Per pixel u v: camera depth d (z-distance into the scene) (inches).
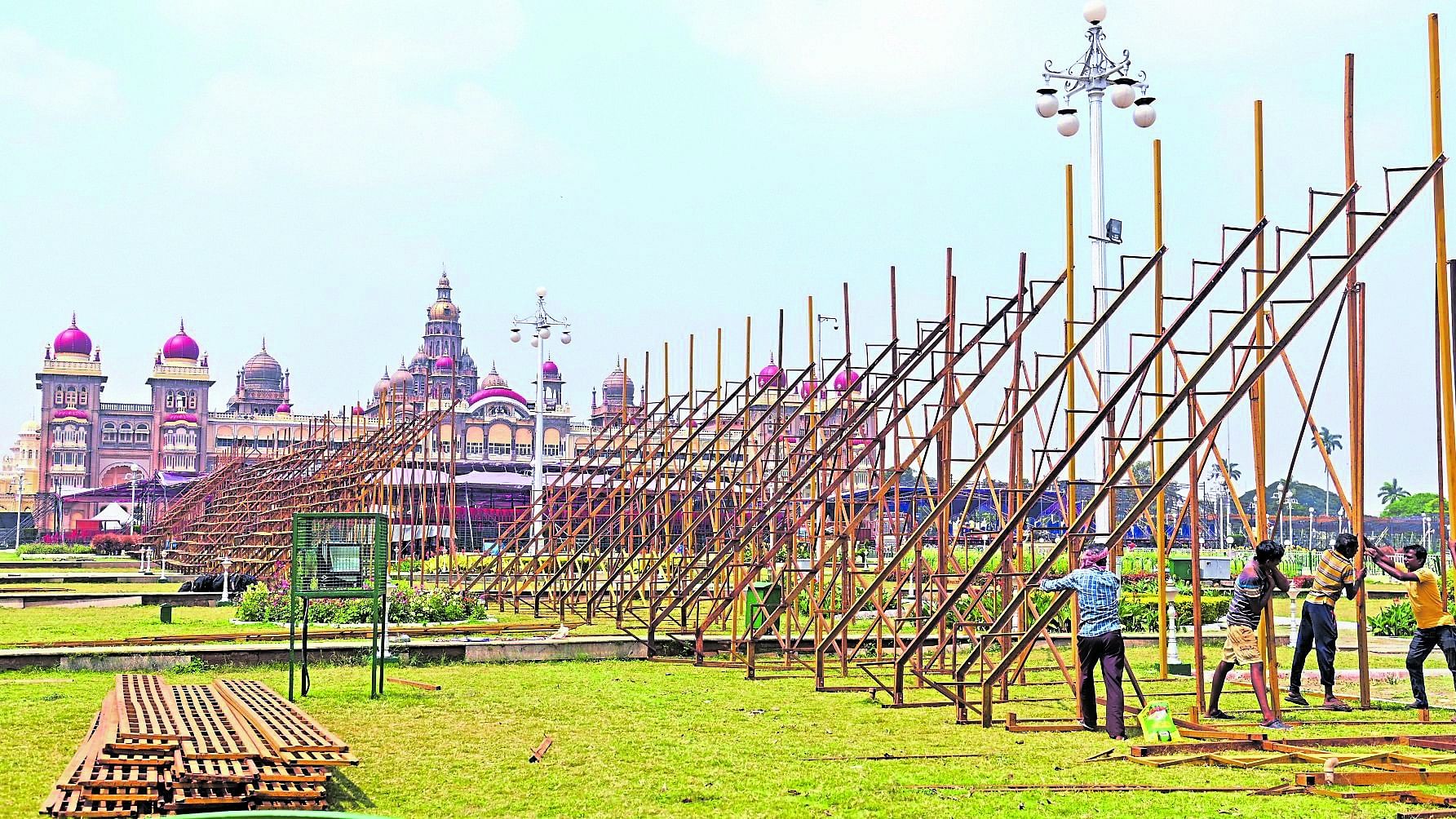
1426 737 519.2
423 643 840.9
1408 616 1026.7
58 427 5674.2
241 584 1515.7
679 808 412.5
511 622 1204.5
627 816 402.9
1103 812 402.9
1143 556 1761.8
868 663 798.5
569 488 1553.9
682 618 960.3
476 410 5231.3
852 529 845.8
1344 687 726.5
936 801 420.5
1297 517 3587.6
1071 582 568.7
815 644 884.0
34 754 494.6
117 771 378.6
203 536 2236.7
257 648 804.0
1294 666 649.6
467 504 2549.2
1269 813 397.7
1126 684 735.1
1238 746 511.5
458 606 1218.0
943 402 802.8
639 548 1193.4
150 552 2733.8
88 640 981.2
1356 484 639.8
